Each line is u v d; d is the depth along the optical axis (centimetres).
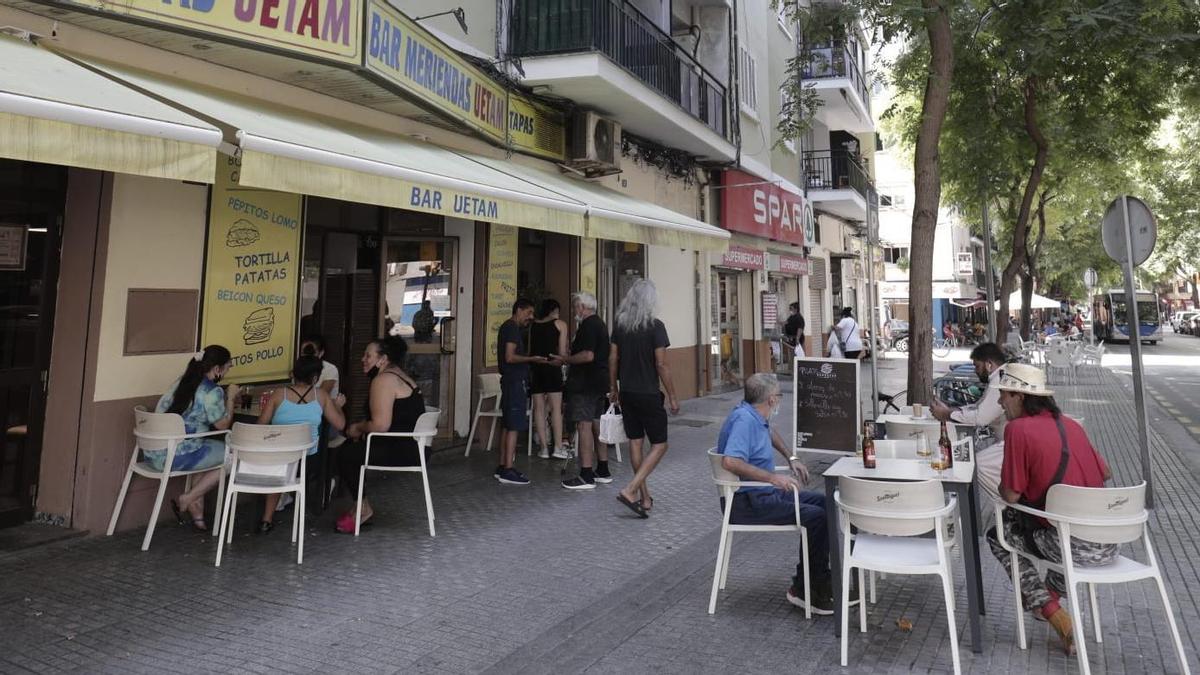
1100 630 379
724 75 1447
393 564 497
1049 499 352
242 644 368
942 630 394
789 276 1988
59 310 548
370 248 879
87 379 536
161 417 504
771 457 445
